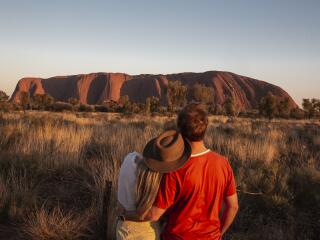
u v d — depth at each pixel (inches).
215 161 96.3
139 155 106.2
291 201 247.6
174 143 93.5
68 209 219.9
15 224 197.3
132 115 1421.0
